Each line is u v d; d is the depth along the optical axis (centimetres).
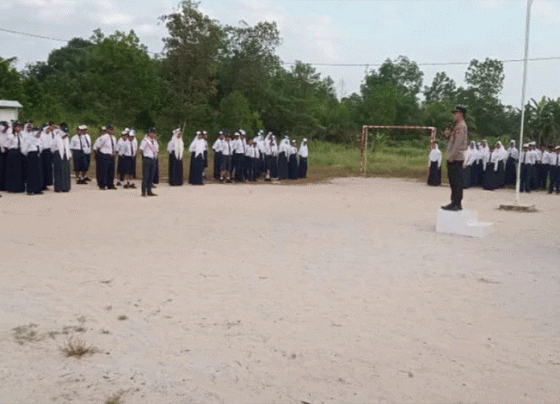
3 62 4325
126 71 4862
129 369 447
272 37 5278
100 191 1720
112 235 997
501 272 798
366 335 533
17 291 645
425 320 580
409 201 1734
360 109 6056
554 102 3338
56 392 405
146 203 1460
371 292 677
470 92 7169
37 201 1436
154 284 688
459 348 507
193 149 2072
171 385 421
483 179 2361
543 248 988
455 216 1112
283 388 421
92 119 4541
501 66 7306
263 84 5372
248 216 1279
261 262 821
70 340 504
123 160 1877
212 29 4691
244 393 412
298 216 1305
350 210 1455
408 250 938
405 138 5991
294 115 5403
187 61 4641
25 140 1564
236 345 502
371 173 3103
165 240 966
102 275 723
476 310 619
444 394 416
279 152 2461
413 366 466
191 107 4553
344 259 855
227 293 660
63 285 674
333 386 427
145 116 4947
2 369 441
